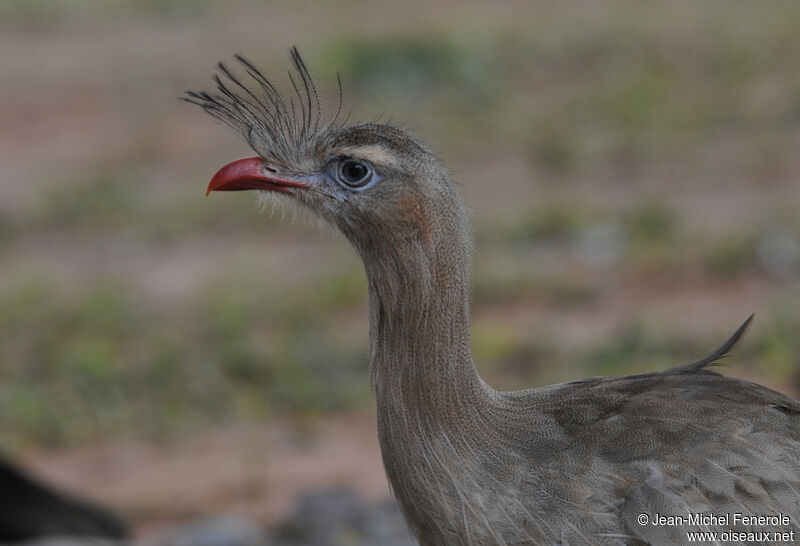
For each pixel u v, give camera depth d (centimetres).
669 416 476
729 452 465
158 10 2923
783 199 1611
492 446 473
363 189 481
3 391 1226
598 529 457
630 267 1426
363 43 2334
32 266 1605
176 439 1141
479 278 1406
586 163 1848
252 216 1742
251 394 1215
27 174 2025
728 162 1783
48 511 896
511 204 1709
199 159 2038
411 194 472
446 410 471
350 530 912
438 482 470
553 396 492
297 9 2844
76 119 2252
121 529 931
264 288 1464
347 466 1055
